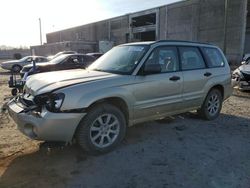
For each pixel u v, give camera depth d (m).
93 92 4.11
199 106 6.09
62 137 3.96
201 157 4.31
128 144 4.82
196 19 36.72
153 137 5.19
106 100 4.44
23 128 4.05
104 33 57.97
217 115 6.61
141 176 3.69
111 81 4.39
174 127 5.82
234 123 6.22
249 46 39.50
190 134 5.41
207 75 6.06
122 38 52.66
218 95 6.54
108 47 51.75
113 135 4.53
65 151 4.47
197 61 6.00
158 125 5.94
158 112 5.15
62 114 3.86
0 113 6.96
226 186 3.46
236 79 10.67
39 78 4.54
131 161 4.15
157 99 5.04
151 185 3.47
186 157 4.31
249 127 5.93
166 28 42.00
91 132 4.24
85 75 4.59
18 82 9.88
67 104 3.89
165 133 5.43
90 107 4.21
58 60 13.15
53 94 3.88
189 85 5.64
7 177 3.64
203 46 6.27
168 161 4.16
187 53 5.78
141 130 5.59
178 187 3.43
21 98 4.41
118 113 4.50
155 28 44.62
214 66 6.40
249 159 4.27
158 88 5.00
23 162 4.09
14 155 4.34
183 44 5.74
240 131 5.64
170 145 4.80
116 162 4.11
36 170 3.84
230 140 5.10
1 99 9.16
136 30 48.78
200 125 6.01
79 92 4.00
